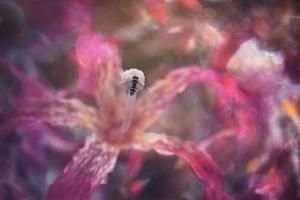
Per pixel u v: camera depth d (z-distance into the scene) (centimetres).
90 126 45
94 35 48
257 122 46
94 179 43
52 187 43
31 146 44
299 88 47
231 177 44
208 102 46
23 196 42
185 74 47
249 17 50
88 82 46
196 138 45
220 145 45
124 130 45
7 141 43
